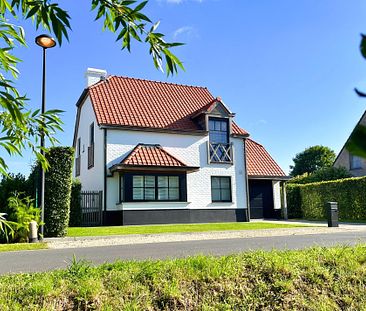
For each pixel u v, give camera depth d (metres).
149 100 18.53
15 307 3.53
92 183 17.11
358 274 4.96
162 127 16.80
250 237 10.15
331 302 4.49
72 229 12.03
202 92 21.23
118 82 19.00
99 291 3.95
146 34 2.16
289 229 11.95
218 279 4.45
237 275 4.58
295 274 4.75
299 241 8.77
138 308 3.83
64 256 6.80
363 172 24.81
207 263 4.73
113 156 15.65
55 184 10.29
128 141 16.03
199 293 4.25
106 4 2.12
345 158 26.34
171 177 16.19
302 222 16.56
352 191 18.56
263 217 19.75
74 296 3.86
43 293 3.79
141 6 2.11
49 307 3.65
